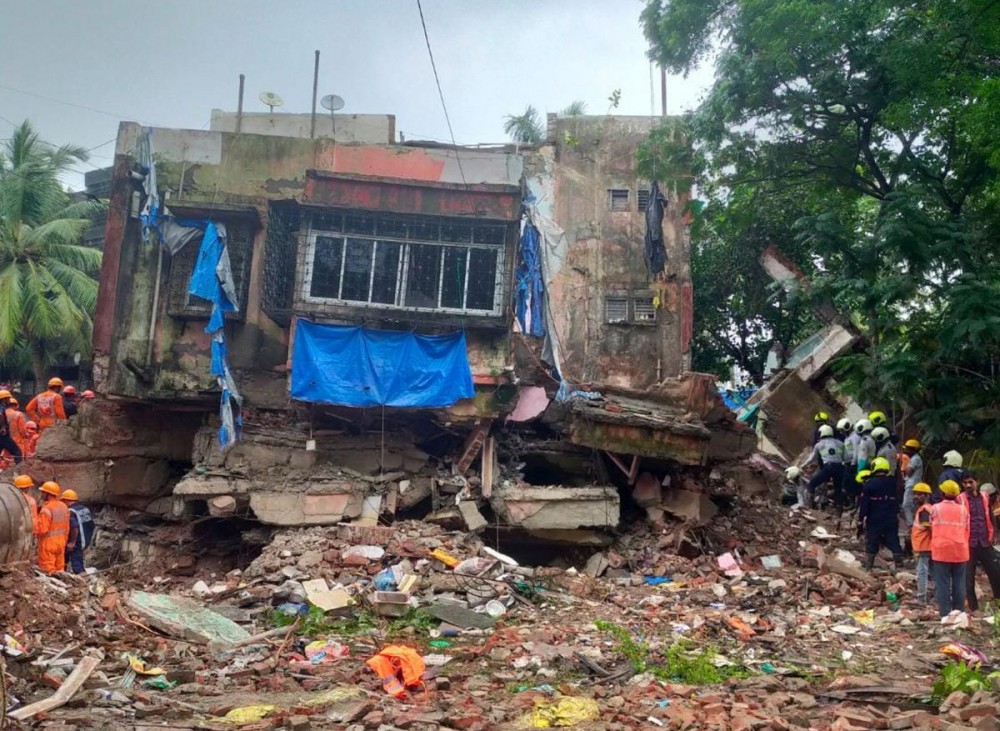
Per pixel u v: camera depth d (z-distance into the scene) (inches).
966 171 752.3
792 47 681.6
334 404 581.0
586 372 919.7
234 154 678.5
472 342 608.1
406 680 297.7
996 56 673.0
